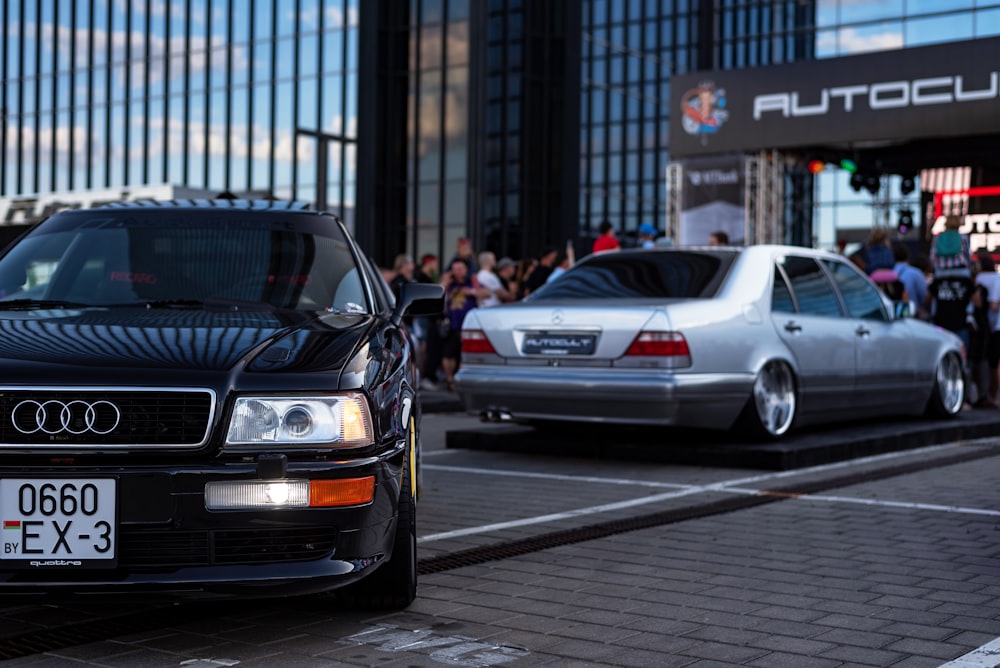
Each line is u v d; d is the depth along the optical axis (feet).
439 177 111.75
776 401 26.30
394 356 13.09
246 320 13.23
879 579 14.79
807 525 18.63
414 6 113.29
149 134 130.31
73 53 137.49
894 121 62.69
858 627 12.46
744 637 12.05
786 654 11.43
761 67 66.80
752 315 25.57
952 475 24.56
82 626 12.33
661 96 137.08
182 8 127.85
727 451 25.27
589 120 131.34
